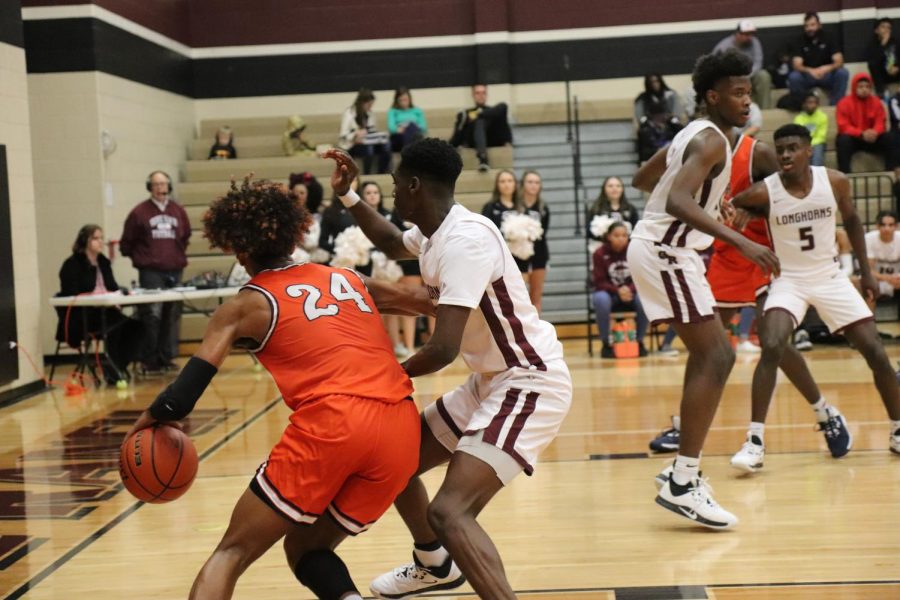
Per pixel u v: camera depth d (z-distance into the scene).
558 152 14.21
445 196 3.25
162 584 4.10
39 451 6.92
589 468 5.86
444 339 3.08
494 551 3.07
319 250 10.30
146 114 12.91
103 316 9.55
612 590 3.83
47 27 11.37
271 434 7.15
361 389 3.02
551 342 3.33
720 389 4.52
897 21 14.55
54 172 11.45
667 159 4.74
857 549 4.20
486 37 14.73
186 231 10.75
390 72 15.01
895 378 5.75
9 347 9.16
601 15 14.85
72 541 4.75
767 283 5.99
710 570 4.01
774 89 14.27
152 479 3.03
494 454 3.13
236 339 3.09
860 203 13.21
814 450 6.05
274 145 14.35
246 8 14.93
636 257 4.67
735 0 14.78
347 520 3.06
